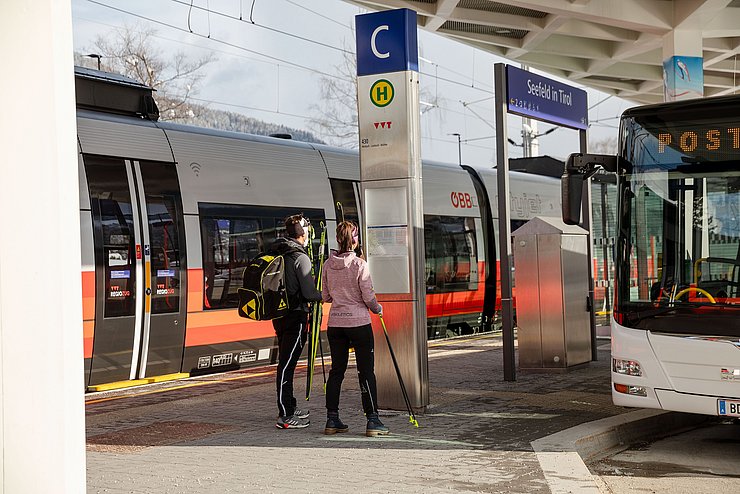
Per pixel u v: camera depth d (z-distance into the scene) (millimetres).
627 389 7785
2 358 3486
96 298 10789
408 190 9008
